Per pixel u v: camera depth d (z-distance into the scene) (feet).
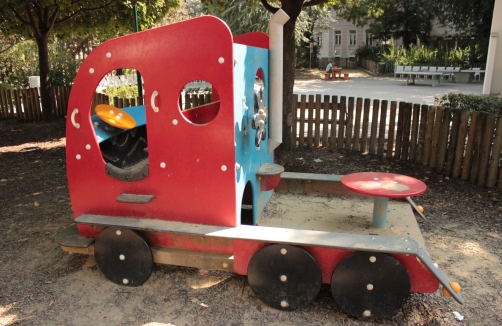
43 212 14.92
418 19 104.63
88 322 8.73
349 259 8.38
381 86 61.21
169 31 8.70
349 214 12.10
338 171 19.06
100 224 9.59
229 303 9.30
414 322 8.61
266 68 11.71
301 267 8.64
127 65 9.16
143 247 9.61
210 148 9.02
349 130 21.81
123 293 9.75
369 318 8.64
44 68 32.22
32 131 30.07
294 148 22.72
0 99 34.99
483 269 10.66
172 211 9.65
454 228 13.07
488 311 8.96
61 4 25.43
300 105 22.50
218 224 9.40
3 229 13.46
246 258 9.20
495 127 15.83
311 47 109.50
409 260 8.23
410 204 12.87
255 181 11.05
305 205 12.78
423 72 62.64
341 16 107.24
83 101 9.62
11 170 20.48
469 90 52.75
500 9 40.52
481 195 15.65
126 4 29.43
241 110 9.30
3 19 29.86
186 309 9.11
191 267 10.48
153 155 9.45
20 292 9.84
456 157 17.21
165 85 8.98
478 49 76.79
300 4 20.04
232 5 77.20
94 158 9.93
